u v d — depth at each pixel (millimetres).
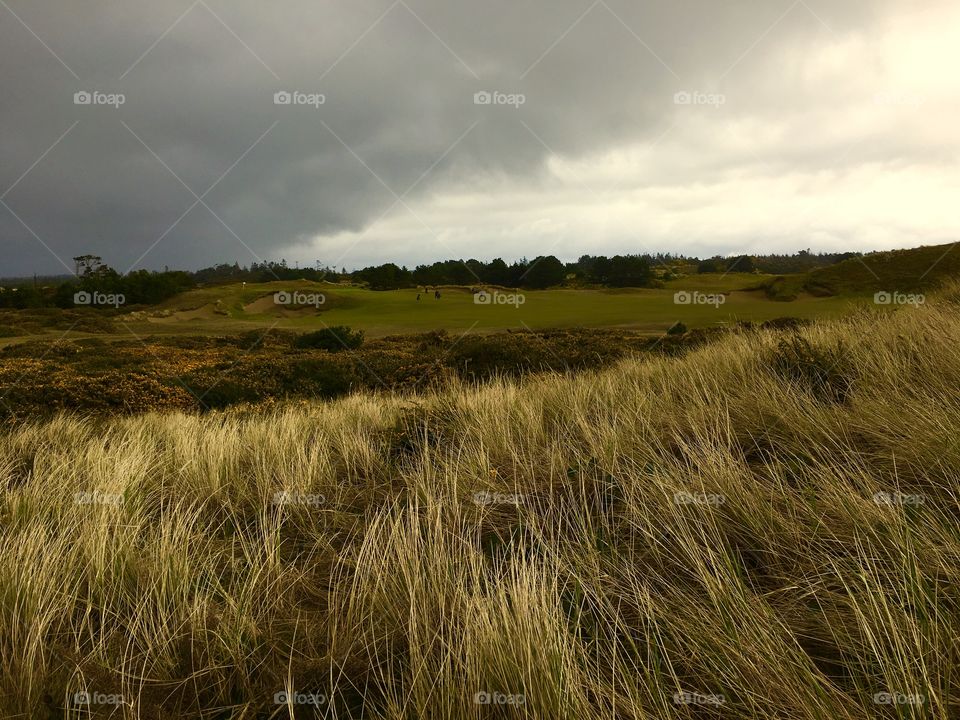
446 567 2488
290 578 2867
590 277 62312
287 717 1958
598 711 1773
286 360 17016
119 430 7484
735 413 4223
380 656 2248
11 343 38812
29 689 1943
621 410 4676
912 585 1859
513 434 4797
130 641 2322
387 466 4594
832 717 1545
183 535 3145
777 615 2041
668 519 2736
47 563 2688
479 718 1747
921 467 2770
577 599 2400
